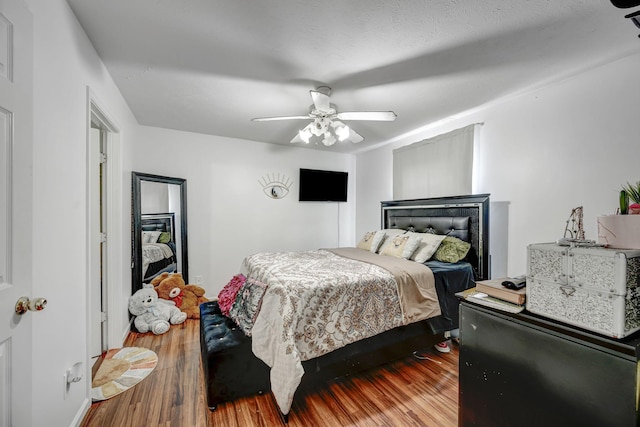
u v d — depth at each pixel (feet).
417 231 10.98
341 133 8.17
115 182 7.88
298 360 5.13
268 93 7.91
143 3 4.45
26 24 3.13
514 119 8.26
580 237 4.00
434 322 7.47
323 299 6.03
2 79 2.77
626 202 3.57
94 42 5.52
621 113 6.15
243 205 13.08
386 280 6.88
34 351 3.68
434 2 4.44
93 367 7.00
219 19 4.83
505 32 5.22
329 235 15.53
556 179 7.30
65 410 4.54
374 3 4.44
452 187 9.87
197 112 9.46
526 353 3.34
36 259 3.72
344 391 6.19
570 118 7.02
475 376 3.97
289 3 4.43
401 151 12.26
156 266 10.57
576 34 5.29
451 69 6.56
